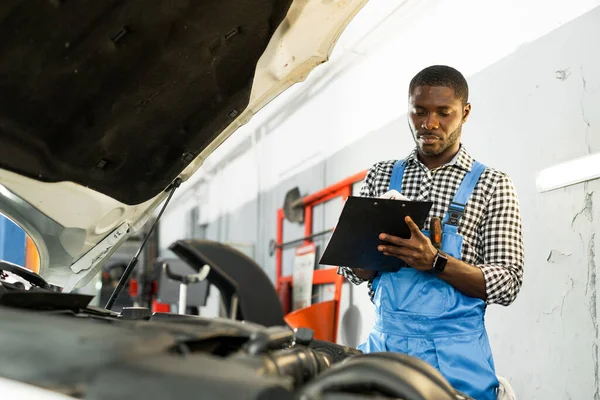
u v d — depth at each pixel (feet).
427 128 5.40
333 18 4.88
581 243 7.37
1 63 3.82
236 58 4.86
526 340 8.02
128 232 5.73
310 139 14.55
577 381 7.24
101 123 4.62
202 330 3.15
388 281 5.38
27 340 2.49
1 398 2.35
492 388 5.04
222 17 4.43
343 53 13.01
